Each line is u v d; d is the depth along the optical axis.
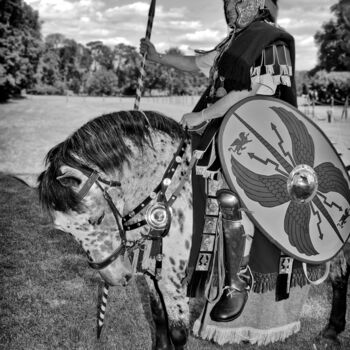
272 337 2.17
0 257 3.95
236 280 1.89
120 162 1.75
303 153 1.98
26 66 25.48
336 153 2.10
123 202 1.81
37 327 2.82
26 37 25.09
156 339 2.20
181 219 1.89
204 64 2.49
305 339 2.71
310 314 3.03
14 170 8.01
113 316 2.98
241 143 1.87
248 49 1.76
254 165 1.88
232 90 1.81
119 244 1.80
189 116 1.93
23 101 24.03
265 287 1.97
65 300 3.21
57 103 23.38
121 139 1.77
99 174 1.71
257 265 1.95
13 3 23.53
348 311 3.04
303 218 1.97
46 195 1.68
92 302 3.17
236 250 1.86
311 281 2.05
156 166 1.87
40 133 12.63
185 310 1.97
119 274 1.82
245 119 1.89
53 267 3.78
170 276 1.92
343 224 2.08
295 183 1.94
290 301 2.18
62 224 1.70
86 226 1.71
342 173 2.10
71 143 1.73
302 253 1.95
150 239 1.87
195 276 1.95
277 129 1.95
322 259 1.99
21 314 2.99
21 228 4.71
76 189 1.65
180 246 1.89
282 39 1.80
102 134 1.75
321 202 2.02
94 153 1.72
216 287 1.98
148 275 2.00
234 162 1.85
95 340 2.69
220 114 1.86
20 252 4.09
